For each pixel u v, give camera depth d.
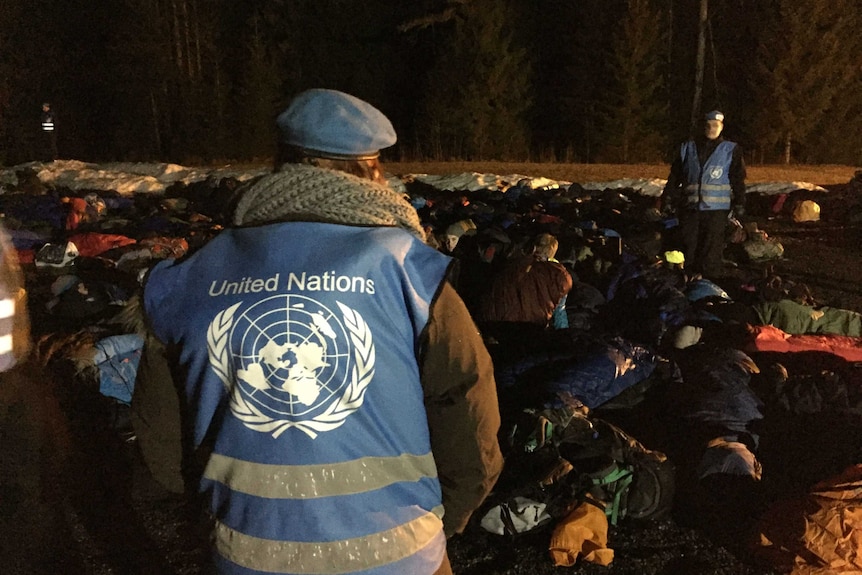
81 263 8.38
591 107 27.84
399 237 1.63
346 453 1.56
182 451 1.79
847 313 6.47
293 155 1.69
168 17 30.98
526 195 12.04
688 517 3.91
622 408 4.92
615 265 7.89
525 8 29.89
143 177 16.50
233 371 1.58
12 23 28.31
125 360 4.68
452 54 27.42
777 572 3.44
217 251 1.67
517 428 4.05
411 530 1.64
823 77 25.97
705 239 8.46
